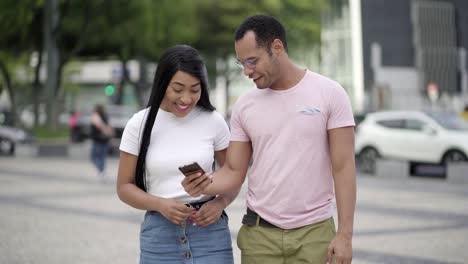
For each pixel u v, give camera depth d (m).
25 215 12.76
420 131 23.03
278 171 4.45
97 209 13.55
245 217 4.64
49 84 39.06
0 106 53.41
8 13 35.41
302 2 50.00
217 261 4.66
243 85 72.44
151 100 4.55
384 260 9.01
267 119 4.46
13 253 9.32
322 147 4.45
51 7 37.69
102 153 19.19
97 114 19.12
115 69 45.31
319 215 4.47
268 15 4.40
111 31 37.94
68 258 9.03
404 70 72.38
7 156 30.47
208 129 4.66
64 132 39.44
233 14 48.00
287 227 4.47
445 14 76.12
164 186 4.61
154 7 37.62
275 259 4.53
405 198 15.89
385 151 23.69
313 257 4.44
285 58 4.43
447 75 75.56
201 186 4.34
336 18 71.44
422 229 11.46
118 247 9.76
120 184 4.66
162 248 4.64
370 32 70.88
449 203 14.96
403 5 72.75
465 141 22.19
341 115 4.42
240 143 4.61
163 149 4.59
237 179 4.62
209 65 52.50
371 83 69.88
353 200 4.41
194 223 4.57
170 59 4.45
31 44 41.62
